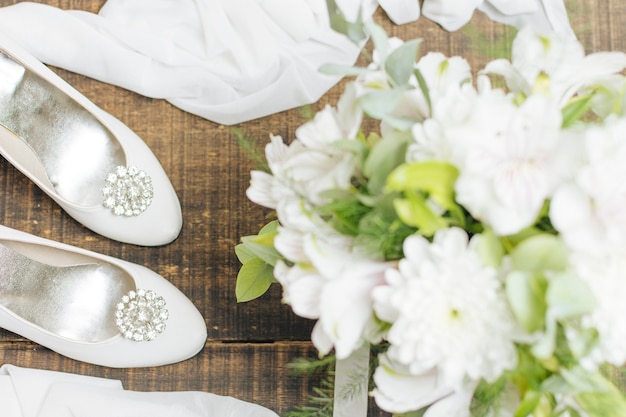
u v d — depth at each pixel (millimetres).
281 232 481
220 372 812
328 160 456
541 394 441
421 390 462
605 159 363
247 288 636
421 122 453
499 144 387
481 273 400
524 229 415
